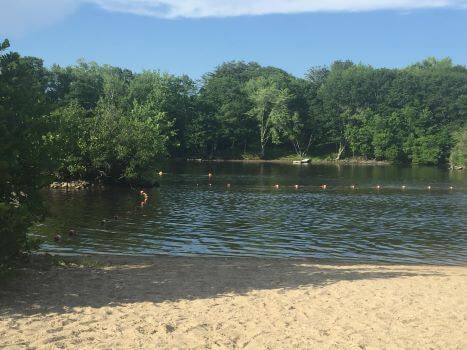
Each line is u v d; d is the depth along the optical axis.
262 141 107.31
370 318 10.48
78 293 11.76
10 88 12.48
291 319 10.23
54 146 13.55
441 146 100.44
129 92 95.94
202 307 10.92
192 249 22.09
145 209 33.81
